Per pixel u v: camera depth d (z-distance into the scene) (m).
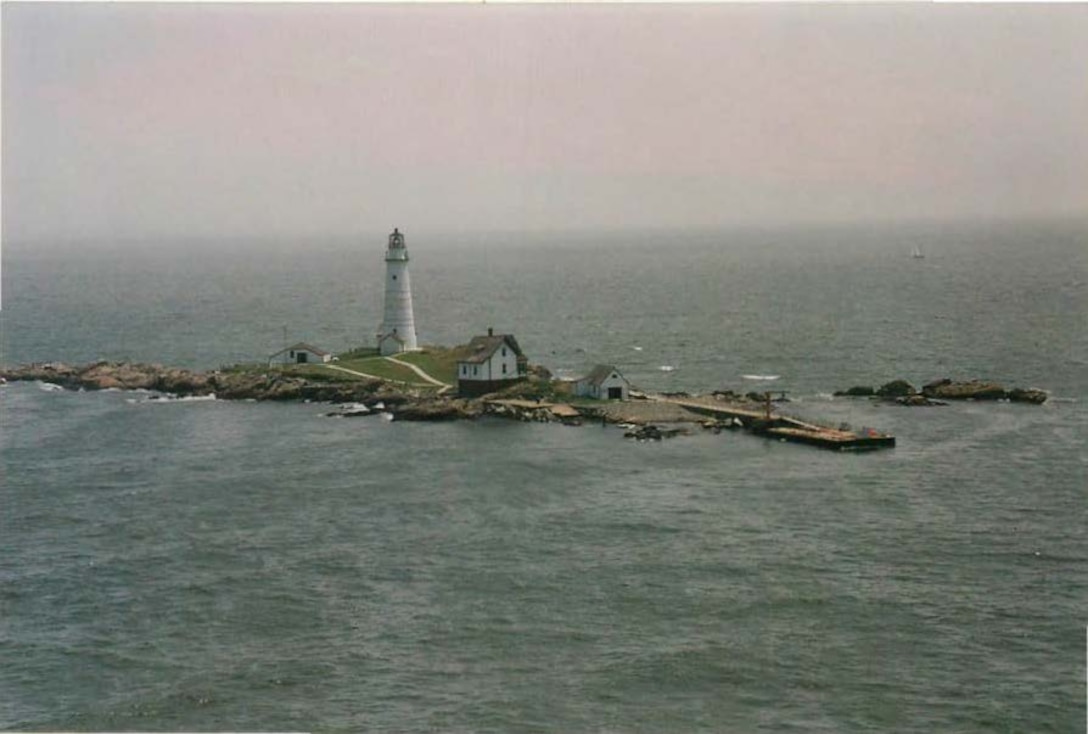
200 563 115.31
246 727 85.88
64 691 91.56
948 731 84.12
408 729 85.25
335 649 96.75
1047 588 105.81
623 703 88.06
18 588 110.56
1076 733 83.50
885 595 104.69
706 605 103.00
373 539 120.31
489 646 96.62
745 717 86.06
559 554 115.00
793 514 125.56
